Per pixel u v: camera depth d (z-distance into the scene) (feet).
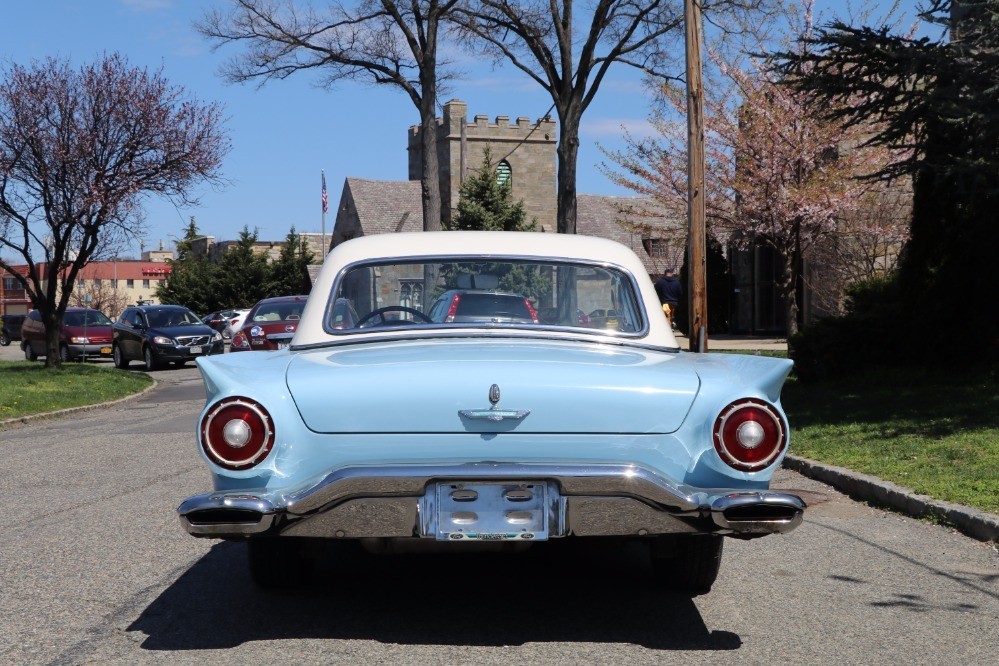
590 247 17.31
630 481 12.53
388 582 17.19
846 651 13.65
